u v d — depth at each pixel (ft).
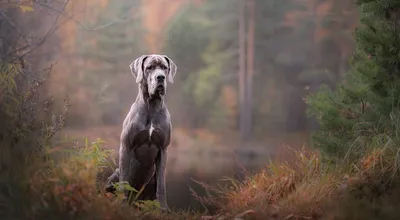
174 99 130.72
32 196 16.60
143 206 22.59
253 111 122.42
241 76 116.57
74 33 93.15
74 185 17.99
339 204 18.86
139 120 24.89
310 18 113.09
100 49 114.01
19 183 16.60
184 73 129.90
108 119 112.88
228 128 120.37
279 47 119.44
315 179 23.71
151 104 25.02
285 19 115.55
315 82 113.19
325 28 105.19
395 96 23.02
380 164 20.98
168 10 126.41
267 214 21.12
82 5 31.22
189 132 120.06
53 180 17.16
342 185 20.72
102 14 99.25
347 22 96.53
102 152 21.74
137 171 25.64
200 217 22.85
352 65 27.40
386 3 23.30
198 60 128.47
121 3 116.88
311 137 25.82
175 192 34.60
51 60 50.98
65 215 16.69
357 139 23.32
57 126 20.29
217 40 124.77
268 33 117.80
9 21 22.54
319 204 20.24
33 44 24.26
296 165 26.50
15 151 17.51
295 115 120.16
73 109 98.17
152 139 25.02
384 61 23.49
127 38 120.57
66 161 19.85
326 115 25.05
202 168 53.52
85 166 19.29
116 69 118.11
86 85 103.50
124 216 18.47
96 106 104.83
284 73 122.01
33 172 17.15
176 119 129.18
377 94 23.93
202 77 124.47
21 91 21.25
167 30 126.21
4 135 17.83
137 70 25.98
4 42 22.75
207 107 126.21
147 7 124.57
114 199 21.21
